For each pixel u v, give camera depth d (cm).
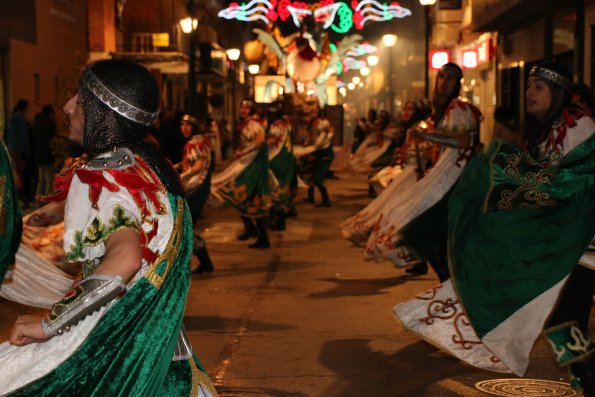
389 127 2000
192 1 1961
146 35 3416
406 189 928
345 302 843
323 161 1833
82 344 302
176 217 323
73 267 751
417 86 3462
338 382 589
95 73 318
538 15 2078
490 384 584
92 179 305
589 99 845
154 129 1809
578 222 514
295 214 1614
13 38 2192
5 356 304
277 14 2873
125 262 299
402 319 600
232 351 664
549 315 516
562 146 514
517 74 2423
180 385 328
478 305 542
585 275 514
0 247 425
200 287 926
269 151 1367
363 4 2892
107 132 319
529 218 527
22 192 1739
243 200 1202
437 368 620
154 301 312
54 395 300
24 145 1717
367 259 862
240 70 6272
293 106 2238
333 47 2989
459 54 3228
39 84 2398
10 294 478
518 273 527
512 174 529
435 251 831
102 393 301
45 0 2456
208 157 1046
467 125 770
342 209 1773
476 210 546
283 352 662
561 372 609
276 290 908
